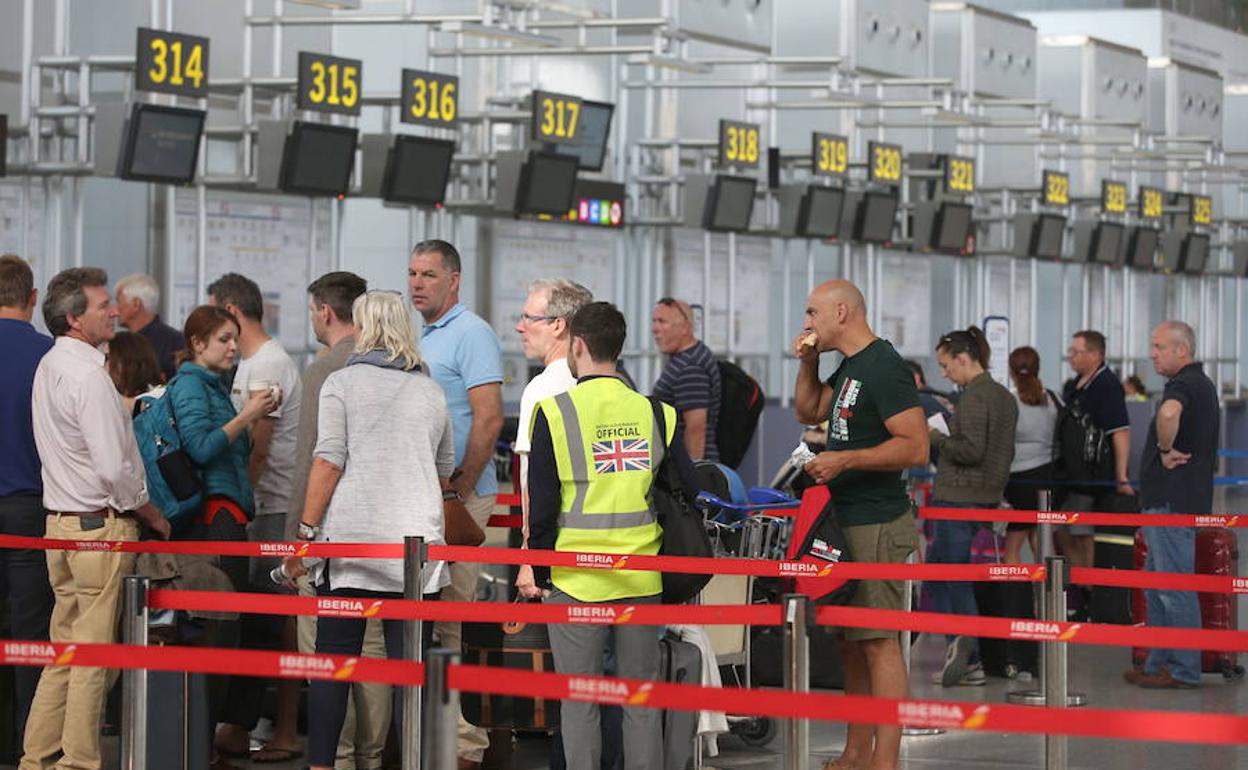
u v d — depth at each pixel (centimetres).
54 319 983
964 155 2795
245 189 1773
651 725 881
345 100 1764
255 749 1115
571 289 981
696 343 1393
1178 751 1139
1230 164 3553
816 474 945
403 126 2084
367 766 1020
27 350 1023
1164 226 3309
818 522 935
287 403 1092
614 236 2189
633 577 874
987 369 1376
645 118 2234
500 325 2053
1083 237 3014
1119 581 981
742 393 1504
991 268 2942
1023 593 1433
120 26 1783
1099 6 3834
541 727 1000
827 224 2377
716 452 1414
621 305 2198
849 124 2595
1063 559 918
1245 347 3722
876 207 2455
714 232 2227
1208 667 1416
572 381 970
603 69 2223
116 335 1080
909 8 2547
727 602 1133
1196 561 1411
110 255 1758
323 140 1747
